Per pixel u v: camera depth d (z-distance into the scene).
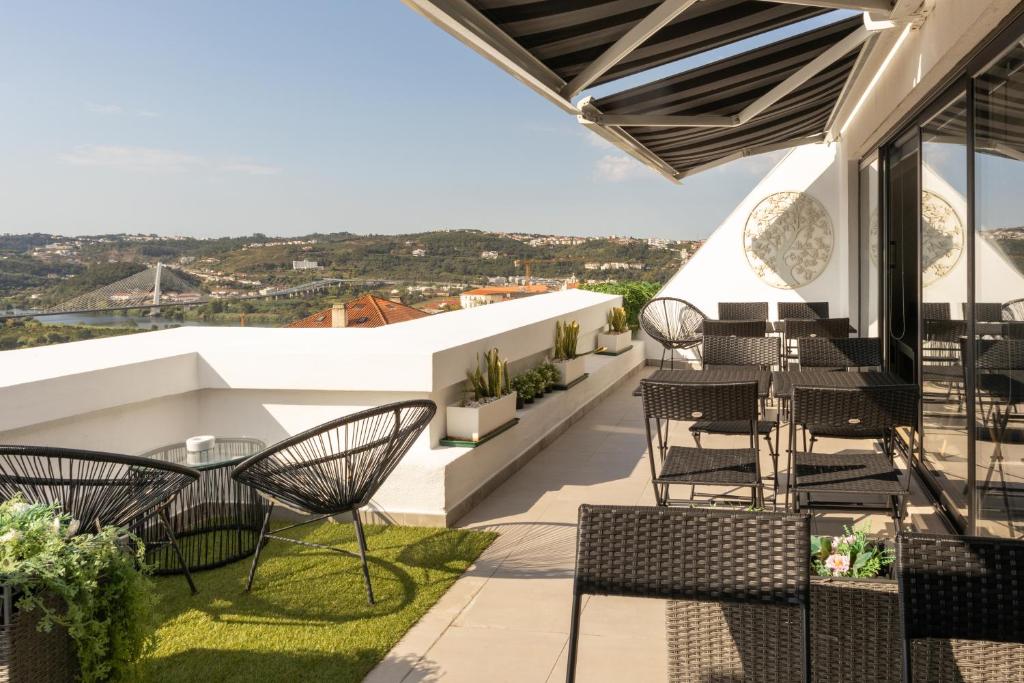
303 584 4.31
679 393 4.16
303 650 3.56
